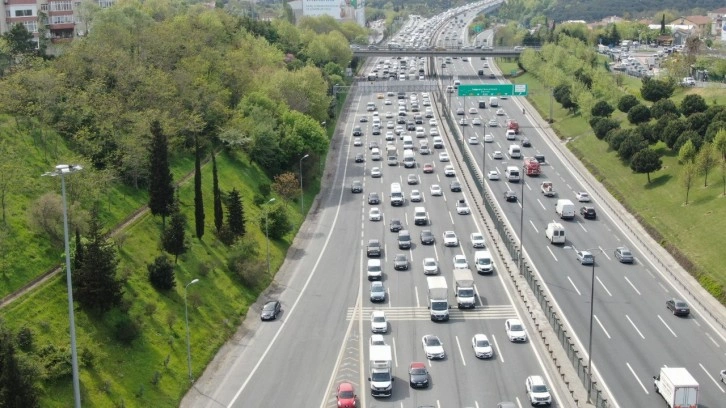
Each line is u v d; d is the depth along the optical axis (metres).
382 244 152.50
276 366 104.25
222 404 94.81
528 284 129.12
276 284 133.62
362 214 172.00
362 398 94.25
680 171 168.12
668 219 154.38
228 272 129.38
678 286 128.88
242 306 122.31
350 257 146.12
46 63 173.00
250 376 101.69
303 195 181.38
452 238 150.75
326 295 128.38
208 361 105.75
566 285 129.25
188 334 101.31
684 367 100.62
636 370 99.94
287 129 188.75
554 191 183.75
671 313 118.12
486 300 123.81
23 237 110.56
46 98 143.00
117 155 139.50
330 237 157.88
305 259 145.75
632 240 151.38
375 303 124.38
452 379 98.38
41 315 97.75
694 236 142.88
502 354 105.00
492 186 188.62
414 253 147.12
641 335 110.44
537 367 101.06
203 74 191.00
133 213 132.75
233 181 166.88
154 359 100.44
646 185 173.62
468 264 139.62
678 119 185.12
